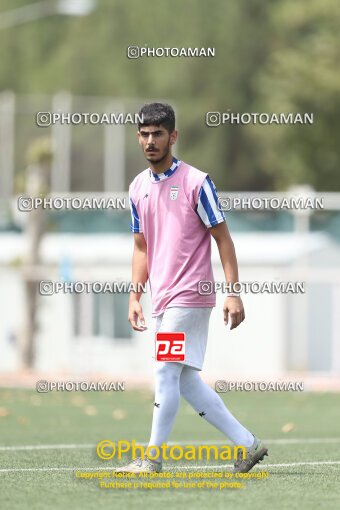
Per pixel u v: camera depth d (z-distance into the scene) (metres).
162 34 169.38
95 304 99.19
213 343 96.19
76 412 58.22
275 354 95.44
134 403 64.75
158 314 29.66
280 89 156.88
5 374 88.31
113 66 172.12
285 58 157.75
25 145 136.50
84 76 173.12
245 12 173.00
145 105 29.61
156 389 29.41
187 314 29.25
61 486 28.19
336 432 48.12
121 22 172.00
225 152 177.50
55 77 173.88
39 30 179.62
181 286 29.33
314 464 33.62
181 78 172.38
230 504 25.59
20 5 182.50
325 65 156.12
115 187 134.75
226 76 173.00
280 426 51.41
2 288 102.06
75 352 98.56
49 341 98.62
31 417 54.97
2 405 62.25
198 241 29.59
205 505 25.45
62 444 41.22
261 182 180.12
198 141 176.62
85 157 135.12
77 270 100.06
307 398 70.00
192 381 29.86
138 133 29.78
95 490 27.50
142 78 172.38
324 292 95.94
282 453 37.62
